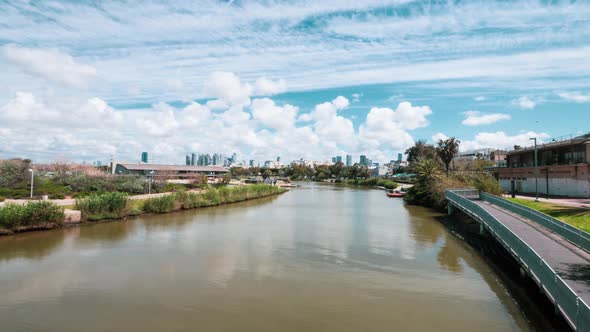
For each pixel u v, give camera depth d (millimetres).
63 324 13164
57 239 28000
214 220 39688
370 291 16703
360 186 137250
